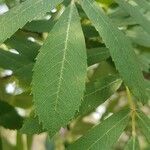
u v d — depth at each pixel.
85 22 0.36
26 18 0.25
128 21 0.38
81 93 0.24
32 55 0.35
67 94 0.24
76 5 0.27
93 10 0.27
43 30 0.35
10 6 0.32
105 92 0.31
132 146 0.29
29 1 0.26
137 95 0.27
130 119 0.30
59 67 0.24
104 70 0.42
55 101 0.24
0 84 0.41
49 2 0.26
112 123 0.29
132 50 0.27
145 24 0.33
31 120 0.29
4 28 0.25
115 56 0.26
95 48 0.34
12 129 0.39
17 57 0.35
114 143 0.29
